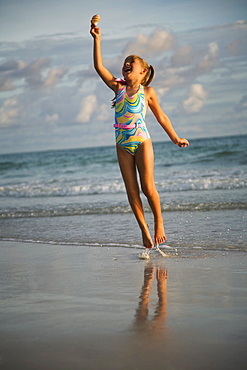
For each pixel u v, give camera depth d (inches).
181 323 101.7
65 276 156.9
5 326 105.3
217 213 301.0
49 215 342.0
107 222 291.1
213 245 202.4
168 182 515.5
